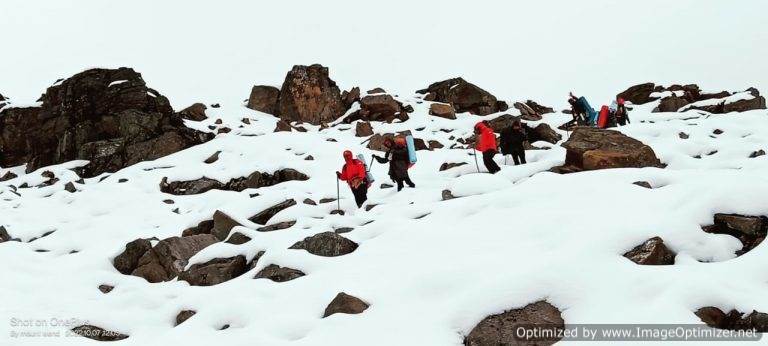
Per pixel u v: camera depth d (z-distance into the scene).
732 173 9.70
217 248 10.73
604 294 6.75
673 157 13.66
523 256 7.89
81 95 22.84
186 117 25.23
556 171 13.51
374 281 8.26
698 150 15.11
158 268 11.05
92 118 22.64
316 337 7.08
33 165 22.14
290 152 19.97
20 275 11.27
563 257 7.36
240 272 10.20
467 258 8.27
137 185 18.02
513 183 13.58
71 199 17.44
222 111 26.25
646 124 19.81
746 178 9.17
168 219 15.07
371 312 7.43
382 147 20.80
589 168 12.97
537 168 13.98
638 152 13.01
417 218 11.11
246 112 26.69
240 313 8.07
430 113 26.03
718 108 24.58
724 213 8.20
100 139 22.27
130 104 22.64
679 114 23.95
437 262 8.38
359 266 8.88
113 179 19.03
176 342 7.63
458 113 27.09
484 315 6.83
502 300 6.91
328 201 14.84
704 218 8.16
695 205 8.30
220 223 12.70
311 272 9.16
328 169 18.03
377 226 10.55
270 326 7.56
